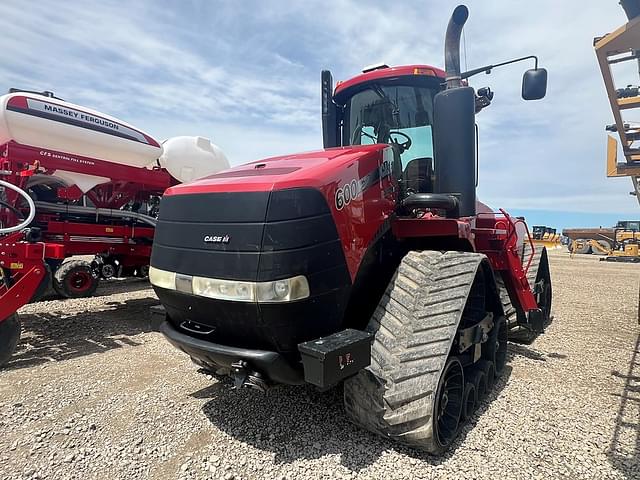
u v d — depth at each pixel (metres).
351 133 3.86
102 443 2.58
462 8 3.01
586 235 26.55
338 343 2.14
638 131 4.05
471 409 2.87
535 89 3.27
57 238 5.90
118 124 6.03
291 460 2.37
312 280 2.18
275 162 2.91
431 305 2.54
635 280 11.42
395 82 3.65
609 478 2.22
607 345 4.76
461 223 2.90
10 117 4.89
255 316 2.16
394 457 2.38
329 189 2.30
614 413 2.99
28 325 5.51
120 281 9.60
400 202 3.17
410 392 2.27
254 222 2.18
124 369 3.90
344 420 2.80
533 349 4.58
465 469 2.27
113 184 6.42
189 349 2.50
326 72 3.84
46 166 5.20
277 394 3.23
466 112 3.01
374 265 2.70
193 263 2.37
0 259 3.97
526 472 2.26
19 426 2.80
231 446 2.53
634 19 2.32
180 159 6.95
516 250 4.28
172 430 2.73
